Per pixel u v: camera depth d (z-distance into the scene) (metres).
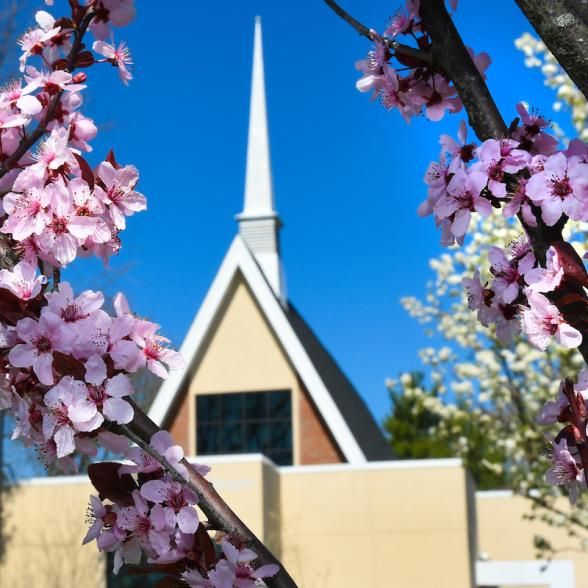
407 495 17.75
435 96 2.20
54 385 1.78
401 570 17.52
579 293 1.77
